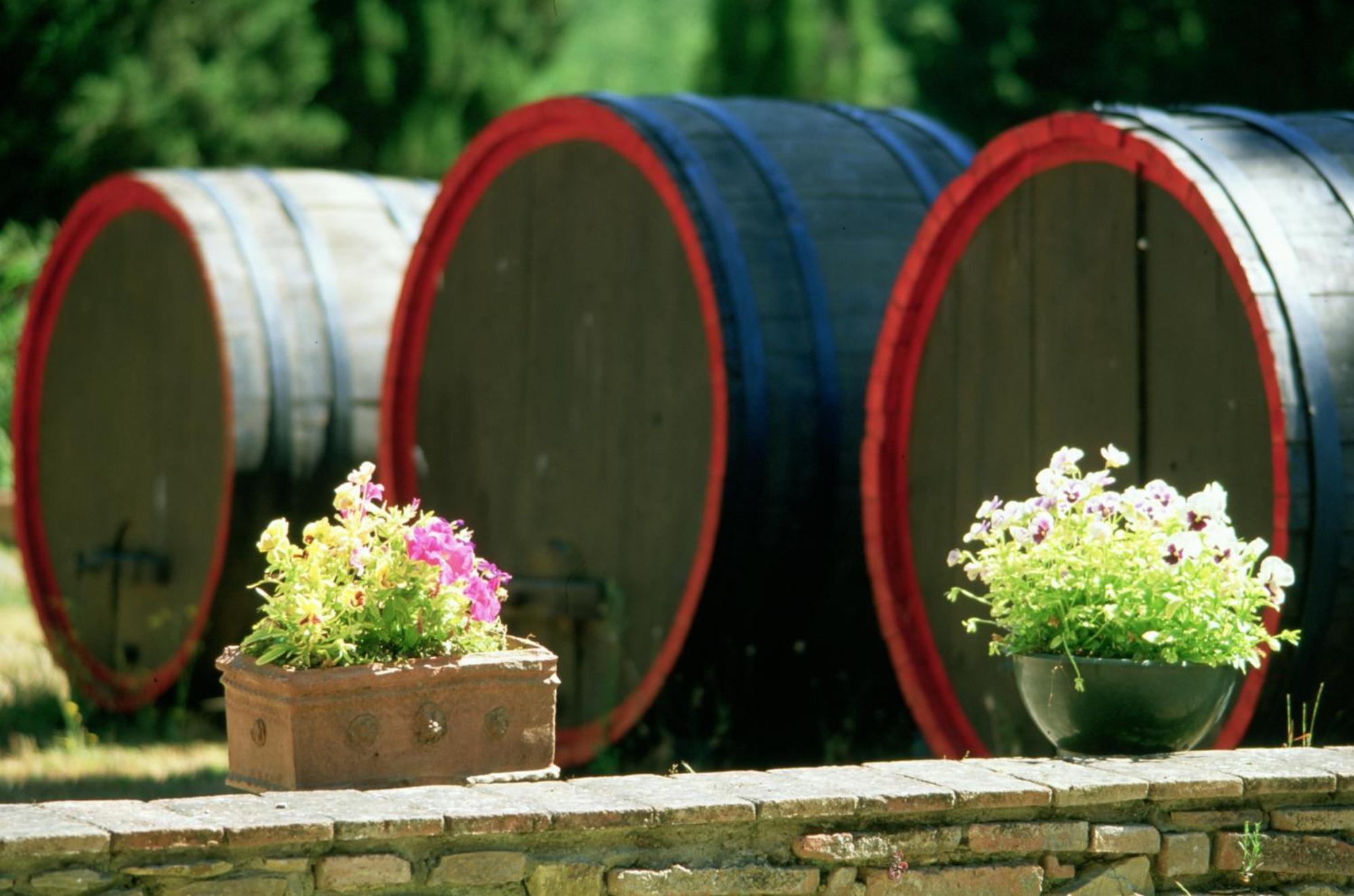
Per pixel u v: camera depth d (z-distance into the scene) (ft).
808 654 38.27
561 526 41.81
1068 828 20.38
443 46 135.03
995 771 21.06
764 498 36.04
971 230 34.53
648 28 190.90
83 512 56.29
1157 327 30.32
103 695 53.26
